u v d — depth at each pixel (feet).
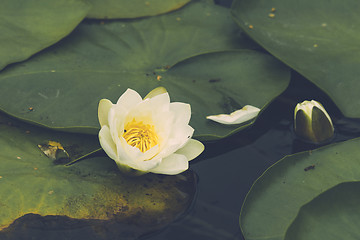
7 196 4.10
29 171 4.17
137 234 4.07
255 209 4.12
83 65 4.46
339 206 4.08
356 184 4.10
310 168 4.21
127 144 4.09
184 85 4.44
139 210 4.12
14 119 4.29
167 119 4.17
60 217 4.08
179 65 4.50
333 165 4.22
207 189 4.20
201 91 4.42
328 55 4.50
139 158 4.10
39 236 4.04
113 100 4.34
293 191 4.17
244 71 4.49
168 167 4.14
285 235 4.02
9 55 4.41
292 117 4.43
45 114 4.28
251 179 4.24
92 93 4.36
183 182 4.21
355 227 4.05
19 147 4.22
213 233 4.09
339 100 4.39
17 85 4.34
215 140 4.35
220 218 4.13
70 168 4.19
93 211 4.11
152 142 4.18
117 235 4.06
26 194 4.11
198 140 4.28
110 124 4.09
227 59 4.52
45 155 4.22
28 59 4.43
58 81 4.38
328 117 4.32
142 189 4.17
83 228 4.07
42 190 4.13
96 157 4.23
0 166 4.16
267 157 4.30
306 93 4.51
